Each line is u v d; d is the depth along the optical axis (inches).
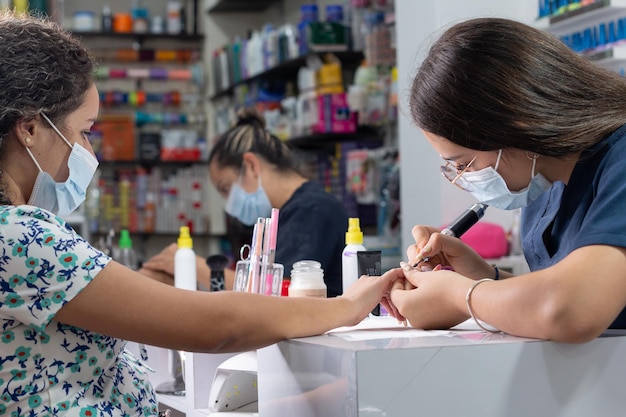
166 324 56.9
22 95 57.9
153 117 296.8
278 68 245.3
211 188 301.3
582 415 52.7
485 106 56.7
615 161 57.1
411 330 62.4
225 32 308.7
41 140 60.1
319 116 209.3
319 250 116.0
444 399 50.3
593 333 50.9
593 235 52.8
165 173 303.4
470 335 56.6
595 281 50.9
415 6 162.9
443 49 59.3
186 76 301.6
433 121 58.8
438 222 158.6
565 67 58.4
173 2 303.9
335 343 53.7
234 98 289.4
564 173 60.9
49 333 56.5
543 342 52.1
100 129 290.2
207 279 120.6
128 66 301.6
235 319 57.9
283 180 121.9
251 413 73.9
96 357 58.6
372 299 64.8
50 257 55.0
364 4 195.9
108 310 56.1
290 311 59.7
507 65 57.0
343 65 227.8
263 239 79.7
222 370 73.9
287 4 285.0
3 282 54.6
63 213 64.2
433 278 62.1
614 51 134.7
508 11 159.6
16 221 55.3
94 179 280.8
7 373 55.5
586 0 140.6
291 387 58.1
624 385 53.6
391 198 187.3
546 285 51.9
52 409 56.5
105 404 59.6
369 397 49.0
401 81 167.0
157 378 102.9
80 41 62.8
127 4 305.9
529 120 56.4
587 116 57.4
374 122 199.0
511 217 158.7
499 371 51.3
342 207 120.9
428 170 161.0
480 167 60.1
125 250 131.7
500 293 54.8
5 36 58.4
